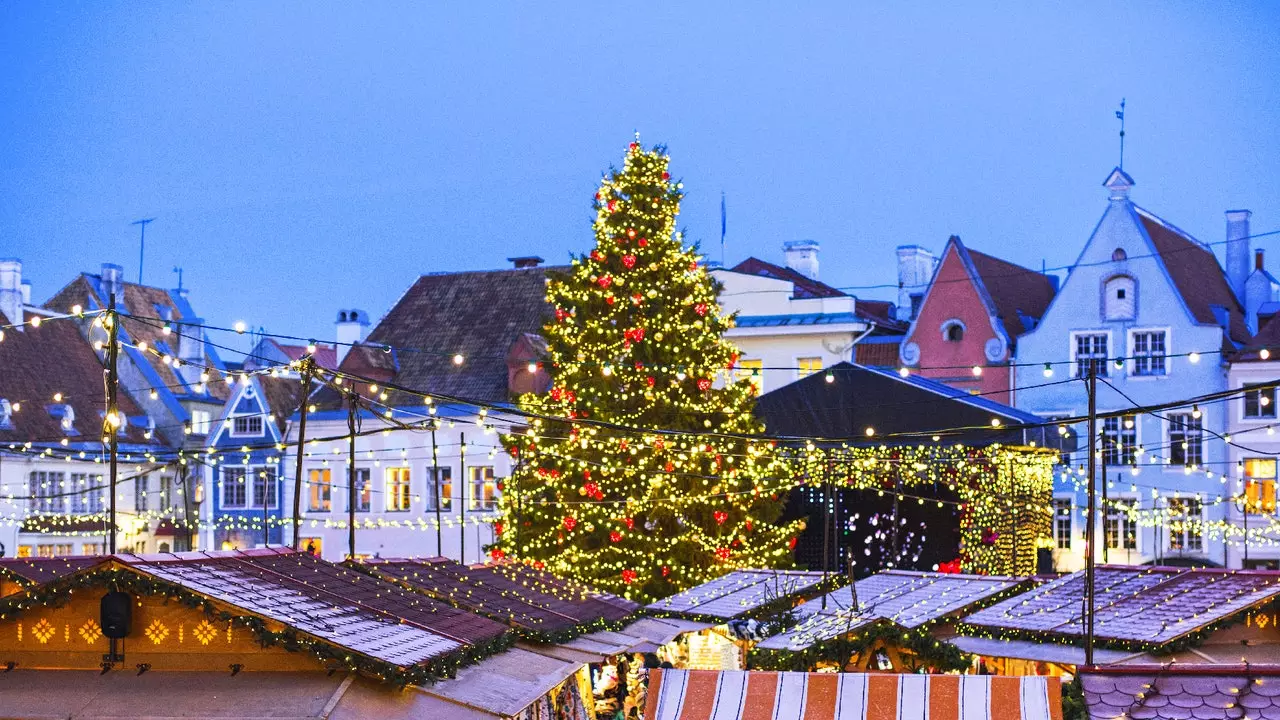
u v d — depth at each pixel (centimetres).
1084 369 5562
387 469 5997
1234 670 1602
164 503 6412
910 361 5853
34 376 6244
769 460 4231
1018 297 6053
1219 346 5403
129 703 1611
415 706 1709
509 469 5819
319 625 1708
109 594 1678
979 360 5750
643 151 4347
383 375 6131
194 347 7262
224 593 1703
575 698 2525
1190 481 5341
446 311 6369
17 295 6450
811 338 6038
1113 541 5400
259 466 5606
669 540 4172
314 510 6112
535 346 5875
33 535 5788
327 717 1574
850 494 4800
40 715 1597
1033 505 4562
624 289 4284
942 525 4662
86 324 6694
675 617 3200
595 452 4200
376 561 2569
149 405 6638
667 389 4184
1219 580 2473
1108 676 1617
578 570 4169
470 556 5828
